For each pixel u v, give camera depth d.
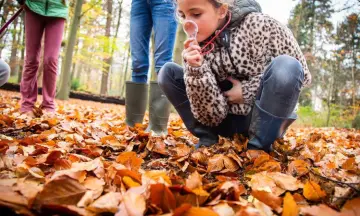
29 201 0.88
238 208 1.00
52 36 3.56
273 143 1.95
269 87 1.73
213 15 1.78
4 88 11.05
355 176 1.49
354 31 12.20
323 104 14.61
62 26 3.63
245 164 1.73
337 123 12.78
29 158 1.43
